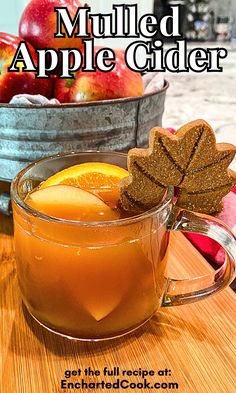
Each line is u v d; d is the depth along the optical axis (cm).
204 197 18
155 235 17
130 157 16
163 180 17
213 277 19
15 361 17
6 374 17
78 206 17
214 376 17
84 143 24
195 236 24
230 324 19
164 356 18
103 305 17
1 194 26
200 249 24
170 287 19
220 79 65
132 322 18
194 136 16
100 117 23
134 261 16
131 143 25
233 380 16
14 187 18
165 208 17
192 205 18
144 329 19
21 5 73
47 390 16
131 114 24
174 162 16
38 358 17
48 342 18
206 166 17
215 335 19
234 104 54
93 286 16
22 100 22
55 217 16
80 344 18
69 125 23
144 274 17
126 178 17
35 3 24
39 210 17
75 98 24
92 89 24
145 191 17
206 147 16
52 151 24
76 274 16
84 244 16
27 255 17
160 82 27
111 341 18
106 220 17
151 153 16
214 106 53
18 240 17
